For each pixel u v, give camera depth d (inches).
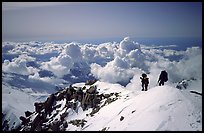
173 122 1258.6
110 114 1760.6
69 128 2154.3
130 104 1651.1
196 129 1212.5
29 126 2839.6
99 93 2359.7
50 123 2472.9
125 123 1435.8
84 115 2240.4
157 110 1374.3
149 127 1269.7
